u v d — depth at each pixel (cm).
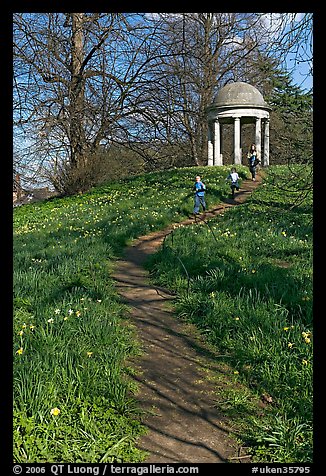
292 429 451
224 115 3306
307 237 1225
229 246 1104
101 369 525
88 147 2628
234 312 700
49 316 659
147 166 2867
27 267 988
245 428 469
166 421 479
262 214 1532
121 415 467
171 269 974
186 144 3066
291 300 709
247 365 585
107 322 673
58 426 425
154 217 1616
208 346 655
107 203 2064
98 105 2406
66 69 2378
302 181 946
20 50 2070
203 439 452
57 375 485
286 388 517
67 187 2659
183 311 769
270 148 3400
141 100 2452
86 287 846
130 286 939
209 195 2041
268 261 990
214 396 528
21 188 2248
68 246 1227
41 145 2259
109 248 1214
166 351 641
